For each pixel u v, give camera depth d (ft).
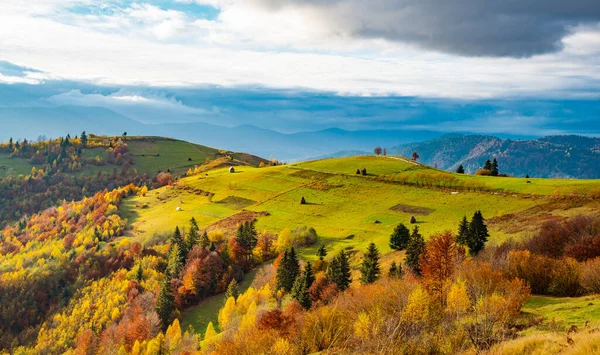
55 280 435.53
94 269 438.81
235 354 186.39
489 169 643.04
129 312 344.08
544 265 175.52
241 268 387.75
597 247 202.59
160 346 272.31
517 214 361.10
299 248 388.16
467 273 163.12
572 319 121.19
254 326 205.67
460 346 112.98
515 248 243.60
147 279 399.44
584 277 158.71
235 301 320.70
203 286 360.89
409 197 475.31
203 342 259.39
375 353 123.95
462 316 129.08
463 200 435.53
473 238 274.77
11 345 362.94
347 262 302.66
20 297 409.90
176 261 400.26
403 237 329.31
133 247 453.17
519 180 474.08
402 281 192.54
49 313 393.91
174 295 345.31
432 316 133.80
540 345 94.68
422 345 117.19
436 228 367.25
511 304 128.98
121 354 285.84
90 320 364.38
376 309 151.64
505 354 97.19
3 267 479.41
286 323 185.98
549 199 381.19
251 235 410.72
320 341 162.20
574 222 254.47
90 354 317.42
